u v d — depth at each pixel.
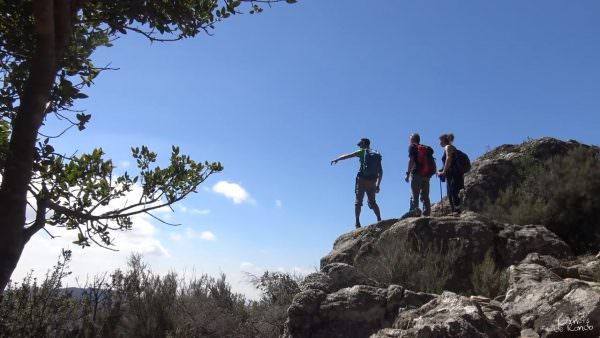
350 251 10.68
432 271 8.44
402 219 11.16
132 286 9.00
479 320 5.52
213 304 9.47
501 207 12.83
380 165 12.48
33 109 3.19
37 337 6.40
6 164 3.12
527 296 6.28
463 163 11.60
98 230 4.36
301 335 6.72
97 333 7.46
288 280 9.88
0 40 3.94
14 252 3.03
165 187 4.48
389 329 5.88
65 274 7.21
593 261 8.73
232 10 4.76
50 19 3.21
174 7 4.54
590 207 11.28
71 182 4.32
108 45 4.78
